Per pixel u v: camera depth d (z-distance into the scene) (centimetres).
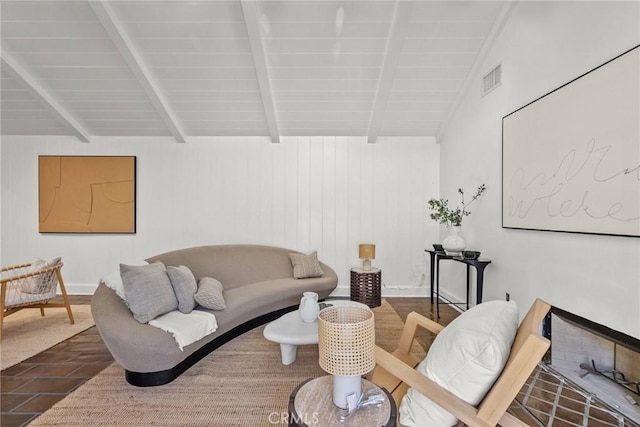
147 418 181
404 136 455
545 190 235
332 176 455
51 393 206
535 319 130
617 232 178
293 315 264
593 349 206
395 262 455
